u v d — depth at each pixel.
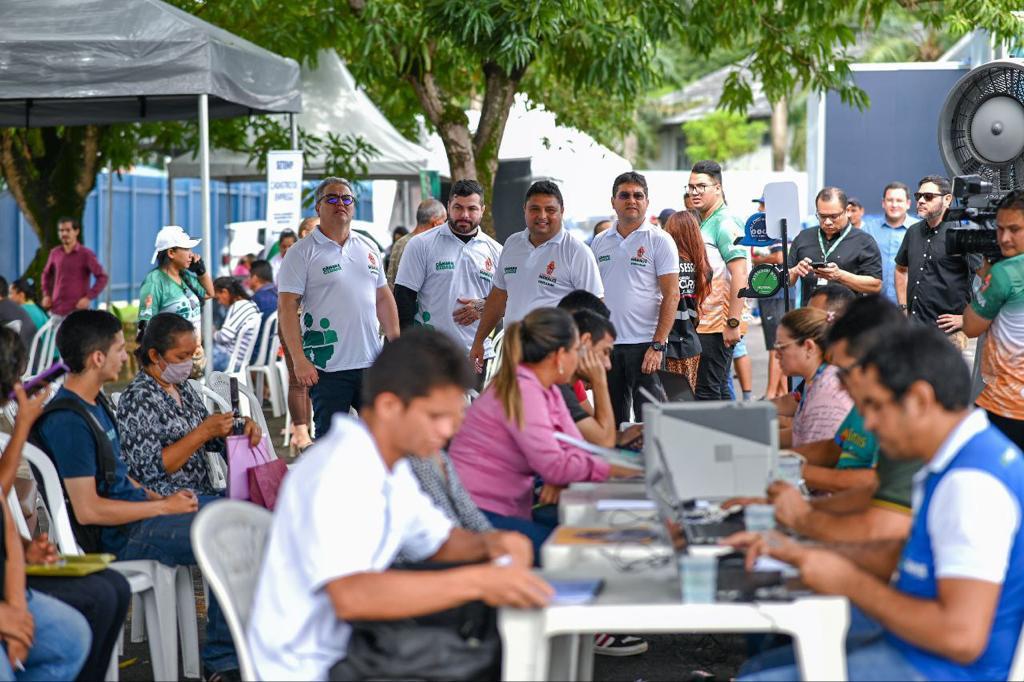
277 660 3.28
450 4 9.91
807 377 5.24
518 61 10.17
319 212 7.92
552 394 4.96
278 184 11.63
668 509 3.67
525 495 4.93
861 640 3.46
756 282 8.00
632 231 7.97
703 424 3.98
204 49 8.88
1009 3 11.16
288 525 3.26
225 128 14.82
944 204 8.71
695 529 3.76
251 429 5.40
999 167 7.10
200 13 13.36
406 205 21.64
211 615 5.03
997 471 3.02
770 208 7.94
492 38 10.16
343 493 3.17
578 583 3.38
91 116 11.70
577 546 3.66
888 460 3.76
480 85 16.08
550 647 3.94
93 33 8.74
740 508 3.96
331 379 7.96
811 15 11.16
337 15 12.03
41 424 4.86
